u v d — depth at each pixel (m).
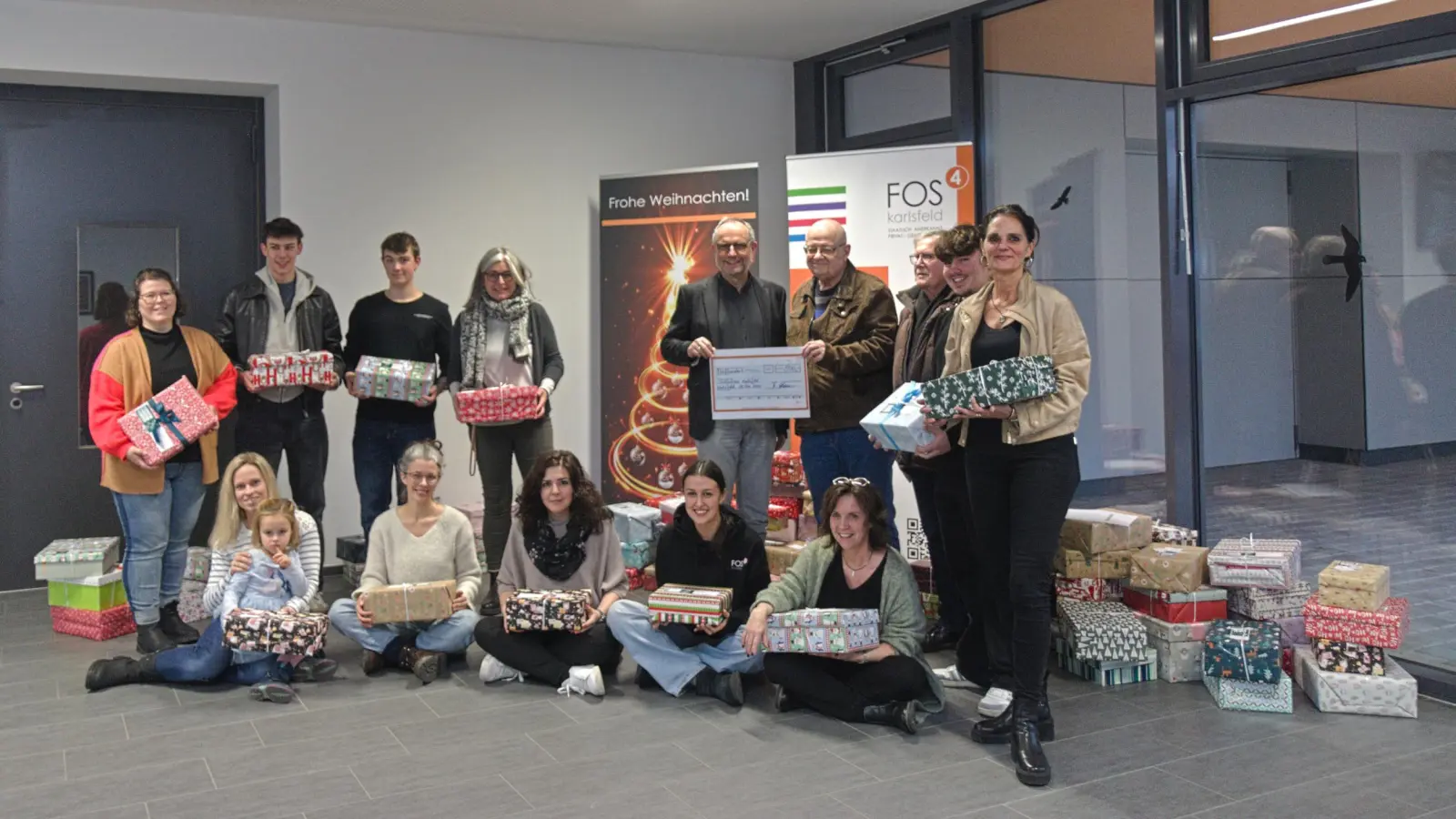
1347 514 4.08
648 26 5.88
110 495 5.56
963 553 3.65
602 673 4.00
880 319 4.13
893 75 6.25
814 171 5.64
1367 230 3.94
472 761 3.21
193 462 4.45
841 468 4.24
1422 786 2.93
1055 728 3.40
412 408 4.99
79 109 5.45
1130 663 3.84
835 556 3.67
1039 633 3.06
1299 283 4.17
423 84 5.88
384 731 3.47
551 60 6.18
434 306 5.08
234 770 3.15
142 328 4.38
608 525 4.08
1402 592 3.93
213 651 3.85
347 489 5.79
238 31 5.46
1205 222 4.46
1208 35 4.39
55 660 4.29
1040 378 2.96
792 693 3.59
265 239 4.82
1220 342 4.43
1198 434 4.52
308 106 5.63
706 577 3.86
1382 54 3.74
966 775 3.05
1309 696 3.62
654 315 5.98
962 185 5.45
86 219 5.48
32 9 5.10
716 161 6.64
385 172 5.81
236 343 4.81
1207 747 3.23
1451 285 3.71
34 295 5.39
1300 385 4.18
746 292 4.39
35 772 3.15
